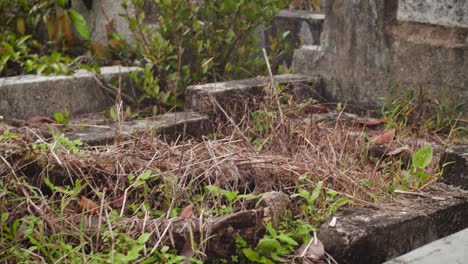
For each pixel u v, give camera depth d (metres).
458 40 4.12
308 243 2.99
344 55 4.75
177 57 4.96
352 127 4.27
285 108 4.38
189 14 5.01
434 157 3.77
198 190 3.43
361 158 3.86
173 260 2.78
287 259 2.93
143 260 2.82
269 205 3.12
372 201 3.31
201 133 4.39
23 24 5.63
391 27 4.44
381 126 4.38
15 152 3.42
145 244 2.96
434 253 2.58
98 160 3.51
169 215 3.14
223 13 5.12
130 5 5.47
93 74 4.95
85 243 2.92
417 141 4.03
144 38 5.03
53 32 5.57
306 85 4.87
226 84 4.72
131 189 3.40
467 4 4.04
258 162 3.48
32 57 5.20
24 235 3.02
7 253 2.94
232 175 3.43
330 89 4.89
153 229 2.99
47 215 3.13
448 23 4.14
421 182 3.49
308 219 3.18
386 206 3.23
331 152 3.78
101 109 5.00
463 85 4.13
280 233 3.03
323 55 4.91
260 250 2.95
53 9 5.66
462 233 2.75
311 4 6.73
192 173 3.40
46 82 4.76
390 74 4.48
